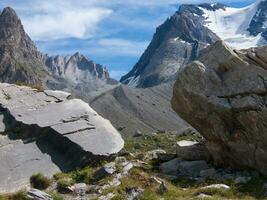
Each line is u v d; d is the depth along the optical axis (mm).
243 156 35656
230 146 36094
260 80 35188
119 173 34125
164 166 38156
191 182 34219
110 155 36562
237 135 35562
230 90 35906
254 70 35719
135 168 35781
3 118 38594
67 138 37031
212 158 38219
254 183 32562
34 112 39219
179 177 35688
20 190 31594
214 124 36344
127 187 31047
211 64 37344
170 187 31938
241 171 36250
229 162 37031
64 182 32969
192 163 37938
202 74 37000
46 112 39406
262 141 34469
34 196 29938
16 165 34719
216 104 35781
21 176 34000
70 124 38469
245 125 35000
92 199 30109
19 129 37469
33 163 35438
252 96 34875
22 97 41094
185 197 30125
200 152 38969
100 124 39219
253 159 35156
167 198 29547
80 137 37406
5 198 30125
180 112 38594
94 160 36125
